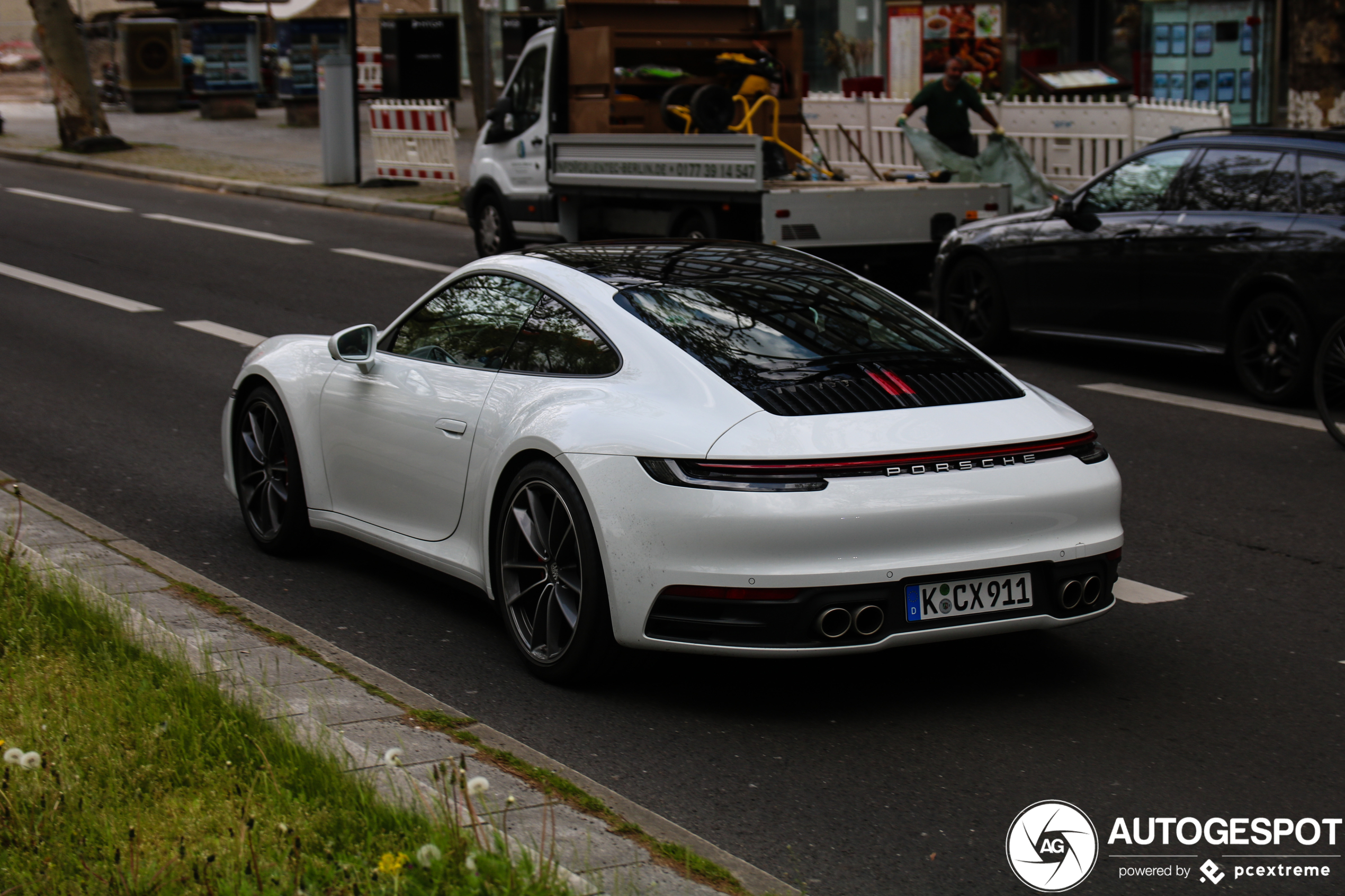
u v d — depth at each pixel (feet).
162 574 18.88
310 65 114.62
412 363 18.94
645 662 15.98
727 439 14.62
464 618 18.79
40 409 31.58
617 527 14.94
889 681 16.62
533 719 15.44
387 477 18.92
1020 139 52.80
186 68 132.87
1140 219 34.58
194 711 13.76
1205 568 21.11
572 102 49.67
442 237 63.57
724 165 40.81
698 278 17.57
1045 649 17.76
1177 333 33.96
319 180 82.07
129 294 47.88
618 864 11.39
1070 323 36.52
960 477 14.84
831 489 14.38
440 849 10.84
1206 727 15.37
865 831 12.98
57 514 21.81
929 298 47.55
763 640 14.39
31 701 14.14
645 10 49.49
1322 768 14.38
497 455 16.70
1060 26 79.82
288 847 11.32
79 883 10.80
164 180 86.69
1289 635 18.30
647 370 15.74
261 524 21.54
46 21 98.17
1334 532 22.79
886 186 41.52
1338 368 28.14
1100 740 15.01
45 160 98.07
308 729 13.76
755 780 14.02
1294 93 47.50
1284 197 31.91
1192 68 76.02
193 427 30.01
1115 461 27.45
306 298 47.16
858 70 88.28
